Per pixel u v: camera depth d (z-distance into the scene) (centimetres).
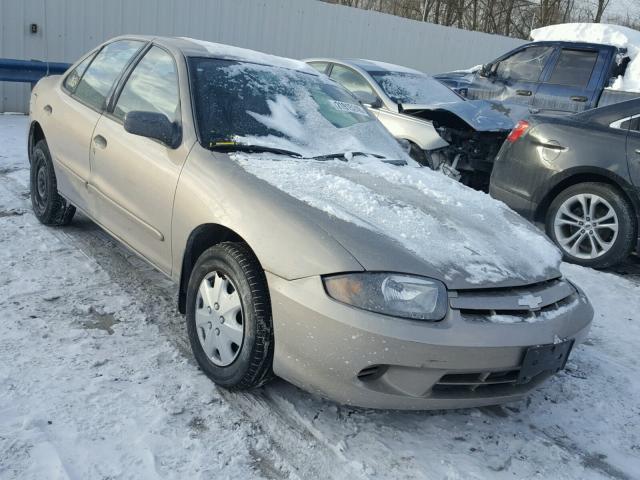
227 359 294
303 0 1276
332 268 258
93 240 486
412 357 250
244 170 314
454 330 253
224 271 293
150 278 426
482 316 263
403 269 259
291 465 258
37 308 364
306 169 330
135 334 348
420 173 386
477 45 1586
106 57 456
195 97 354
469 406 273
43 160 491
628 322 450
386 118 736
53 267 426
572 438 301
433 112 713
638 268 589
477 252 286
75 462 242
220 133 344
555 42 975
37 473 234
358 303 252
